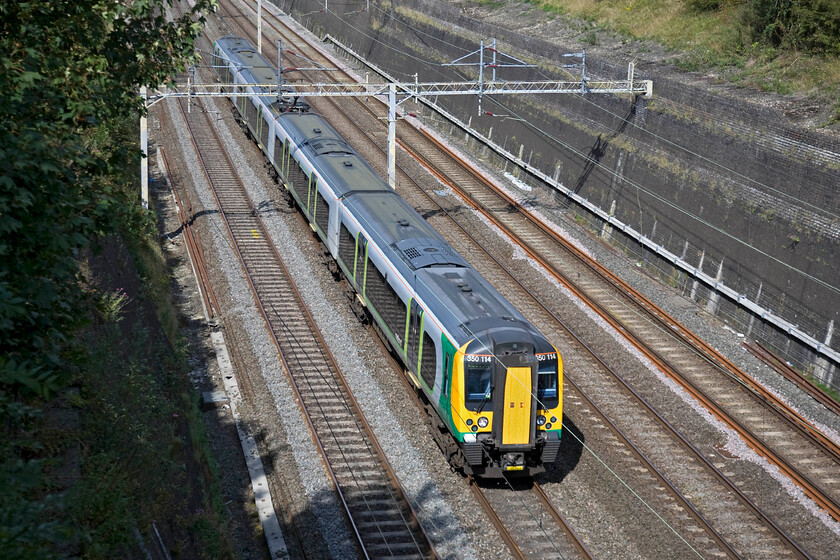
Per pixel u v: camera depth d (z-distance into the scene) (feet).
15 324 44.11
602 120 172.35
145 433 72.08
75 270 49.88
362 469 87.81
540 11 250.37
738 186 136.15
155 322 107.14
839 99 142.61
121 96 65.77
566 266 144.66
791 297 123.95
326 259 140.15
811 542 79.30
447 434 89.40
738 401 106.11
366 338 116.67
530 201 176.96
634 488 86.48
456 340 84.79
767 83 160.97
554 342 118.42
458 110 230.89
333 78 271.28
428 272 98.58
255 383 104.78
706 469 90.43
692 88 149.59
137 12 62.59
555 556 75.66
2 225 41.32
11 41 53.47
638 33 209.46
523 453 83.71
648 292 139.13
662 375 111.24
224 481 86.79
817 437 99.71
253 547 77.10
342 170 139.03
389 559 73.92
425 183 181.57
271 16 369.50
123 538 56.34
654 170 154.40
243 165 187.52
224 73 231.71
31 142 44.06
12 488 30.42
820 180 121.80
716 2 200.44
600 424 98.84
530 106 197.16
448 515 80.64
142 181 147.74
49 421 64.28
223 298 127.75
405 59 266.77
